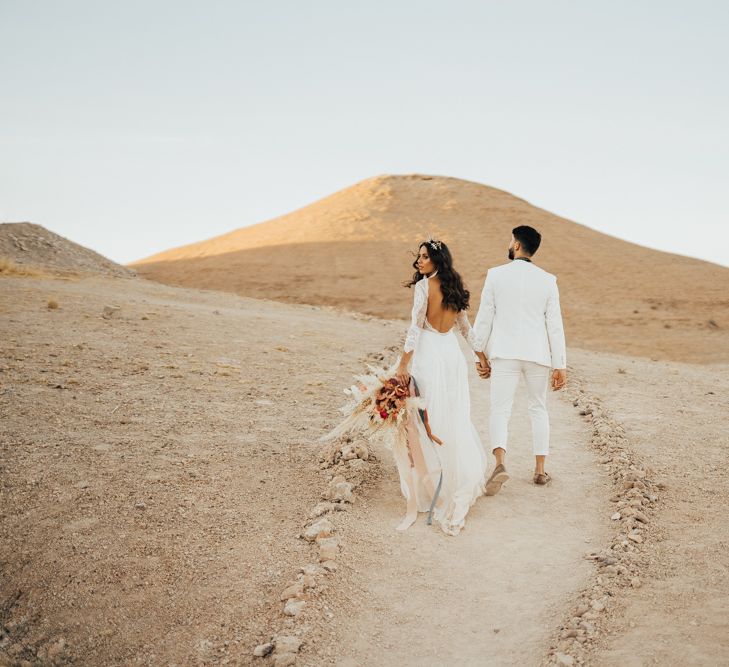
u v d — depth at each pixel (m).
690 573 4.30
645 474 5.93
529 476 6.16
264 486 5.81
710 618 3.80
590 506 5.48
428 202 76.62
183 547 4.84
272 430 7.18
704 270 54.25
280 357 11.05
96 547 4.83
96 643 4.04
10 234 30.88
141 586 4.46
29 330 11.00
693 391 9.95
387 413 5.22
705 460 6.37
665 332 34.91
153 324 12.81
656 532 4.91
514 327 5.64
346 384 9.46
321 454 6.48
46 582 4.53
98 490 5.54
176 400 8.03
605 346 30.95
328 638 3.85
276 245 67.06
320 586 4.26
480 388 9.89
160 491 5.58
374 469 6.25
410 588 4.38
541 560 4.67
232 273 57.56
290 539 4.93
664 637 3.67
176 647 3.92
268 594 4.29
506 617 4.07
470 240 63.25
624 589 4.18
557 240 65.12
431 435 5.25
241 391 8.68
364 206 76.44
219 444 6.66
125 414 7.36
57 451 6.19
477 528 5.14
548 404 8.89
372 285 50.56
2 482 5.56
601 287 48.59
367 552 4.77
